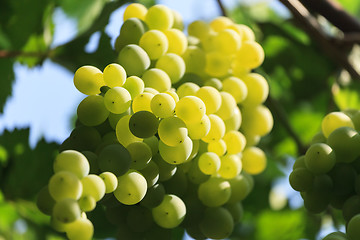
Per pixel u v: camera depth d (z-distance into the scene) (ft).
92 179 1.96
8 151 2.63
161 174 2.13
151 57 2.23
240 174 2.34
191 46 2.32
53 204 1.96
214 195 2.21
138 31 2.24
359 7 3.28
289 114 2.97
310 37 2.94
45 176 2.64
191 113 2.05
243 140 2.26
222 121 2.17
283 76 2.99
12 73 2.74
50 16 2.80
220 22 2.44
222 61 2.31
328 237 2.08
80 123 2.17
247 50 2.35
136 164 2.07
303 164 2.20
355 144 2.13
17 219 2.60
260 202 2.89
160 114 2.04
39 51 2.76
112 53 2.65
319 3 2.68
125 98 2.07
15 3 2.76
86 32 2.73
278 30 3.00
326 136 2.22
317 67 2.98
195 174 2.21
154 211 2.16
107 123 2.13
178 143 2.04
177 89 2.25
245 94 2.31
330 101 2.93
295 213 2.89
